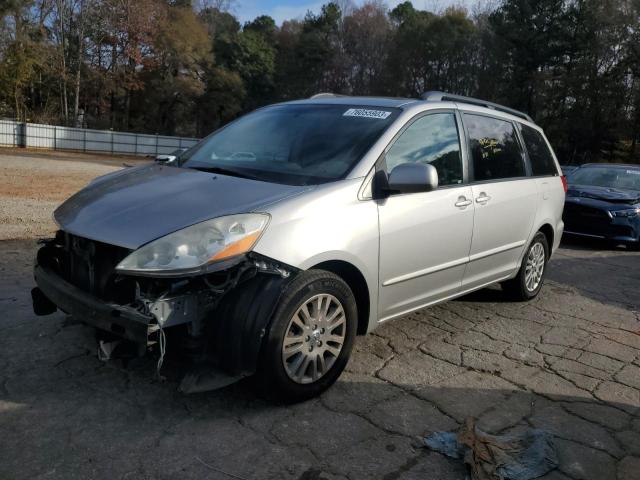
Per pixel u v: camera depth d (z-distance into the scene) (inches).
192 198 130.3
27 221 334.0
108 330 117.2
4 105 1592.0
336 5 2404.0
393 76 2116.1
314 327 132.0
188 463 109.4
